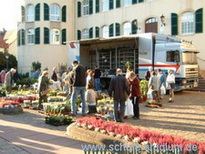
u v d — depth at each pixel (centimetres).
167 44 2094
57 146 724
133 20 3212
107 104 1288
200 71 2494
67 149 699
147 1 3073
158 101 1565
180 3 2791
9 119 1088
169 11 2877
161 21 2920
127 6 3278
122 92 1053
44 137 813
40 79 1326
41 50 3675
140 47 2219
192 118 1134
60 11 3784
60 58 3744
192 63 2128
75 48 2566
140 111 1305
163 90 1680
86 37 3772
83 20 3797
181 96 1927
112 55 2502
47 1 3694
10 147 714
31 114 1202
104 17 3538
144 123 1038
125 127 735
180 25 2800
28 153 668
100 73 2425
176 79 2058
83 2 3809
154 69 2144
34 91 1852
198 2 2666
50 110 1188
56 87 1938
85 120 828
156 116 1180
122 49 2423
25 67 3753
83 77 1145
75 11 3900
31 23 3725
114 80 1057
